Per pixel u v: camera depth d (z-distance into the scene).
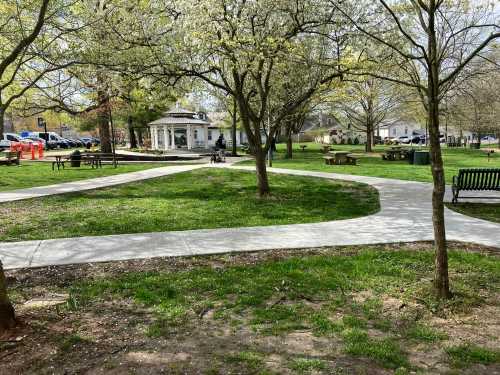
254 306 4.73
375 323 4.32
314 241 7.49
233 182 16.53
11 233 8.11
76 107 19.00
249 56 10.04
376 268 5.89
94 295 5.04
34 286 5.39
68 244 7.32
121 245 7.26
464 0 5.59
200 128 44.59
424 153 24.09
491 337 4.06
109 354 3.75
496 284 5.34
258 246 7.18
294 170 20.78
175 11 11.23
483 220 9.07
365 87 33.12
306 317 4.45
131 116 44.16
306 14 10.61
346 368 3.53
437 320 4.41
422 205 11.04
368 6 9.66
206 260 6.45
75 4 12.47
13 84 16.56
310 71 11.18
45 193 13.24
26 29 12.45
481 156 32.19
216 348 3.85
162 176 18.61
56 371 3.49
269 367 3.54
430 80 4.70
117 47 11.41
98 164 24.58
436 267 4.95
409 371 3.50
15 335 4.09
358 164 24.56
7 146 43.56
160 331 4.16
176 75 11.30
